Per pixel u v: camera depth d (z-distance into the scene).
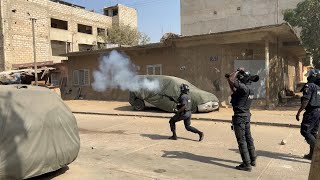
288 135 9.88
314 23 19.56
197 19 50.94
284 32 16.91
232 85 6.32
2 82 30.86
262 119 12.80
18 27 43.44
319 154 2.86
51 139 5.54
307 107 6.79
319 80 6.77
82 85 25.44
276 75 19.02
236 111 6.32
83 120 14.62
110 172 6.12
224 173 6.03
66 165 6.00
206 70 18.81
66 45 51.94
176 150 7.97
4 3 41.81
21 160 4.97
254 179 5.67
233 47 18.20
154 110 17.08
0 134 4.89
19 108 5.26
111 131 11.23
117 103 21.48
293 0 42.34
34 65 33.22
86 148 8.38
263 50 18.59
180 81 16.14
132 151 7.94
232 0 47.53
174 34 20.22
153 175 5.92
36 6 46.25
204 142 8.92
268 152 7.66
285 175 5.91
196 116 14.17
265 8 44.59
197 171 6.17
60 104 6.04
